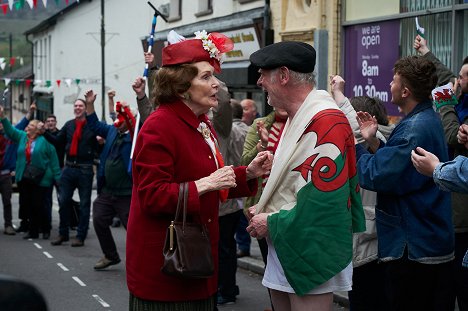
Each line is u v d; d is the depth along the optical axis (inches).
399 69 190.5
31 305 84.2
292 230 160.2
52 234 525.0
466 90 233.8
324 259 159.0
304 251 159.6
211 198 161.3
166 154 155.3
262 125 232.5
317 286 161.5
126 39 1274.6
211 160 162.7
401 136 187.2
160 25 861.8
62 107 1630.2
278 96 168.6
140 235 157.6
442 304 213.0
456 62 394.6
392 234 189.5
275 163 167.5
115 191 369.7
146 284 156.8
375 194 214.2
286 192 166.1
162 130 155.8
